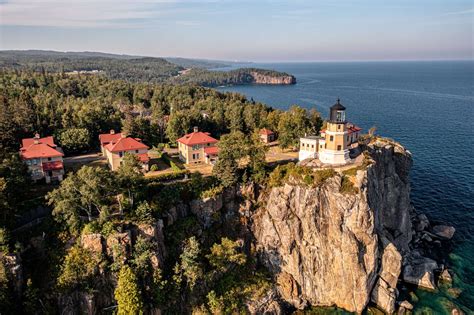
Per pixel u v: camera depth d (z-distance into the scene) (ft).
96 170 235.81
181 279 241.14
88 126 422.82
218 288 255.70
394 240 315.58
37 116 404.57
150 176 295.69
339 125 302.45
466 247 320.91
